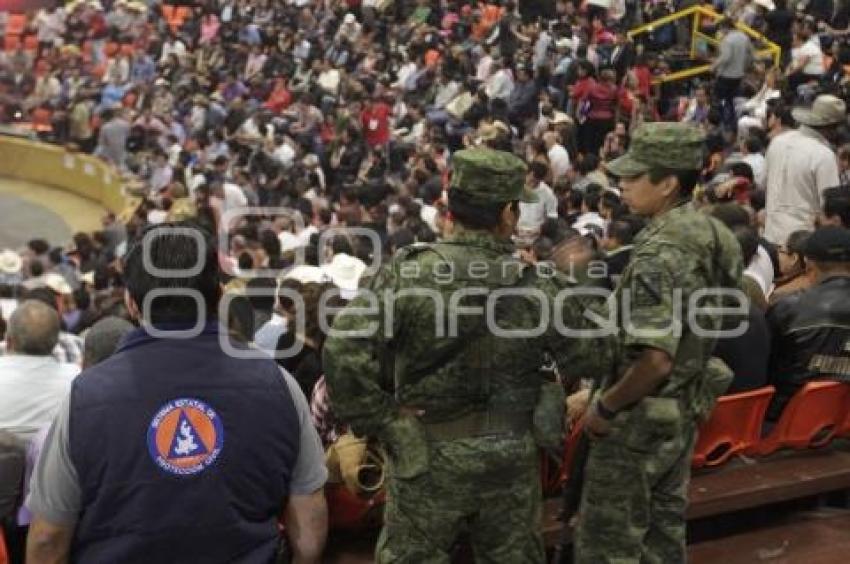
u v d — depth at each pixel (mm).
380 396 8734
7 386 11875
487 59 52656
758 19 51125
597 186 30547
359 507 11156
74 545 7473
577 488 10352
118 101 65438
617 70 48938
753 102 42344
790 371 13672
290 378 7859
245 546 7566
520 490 9000
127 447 7246
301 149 50812
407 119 51219
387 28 64500
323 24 66750
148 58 68562
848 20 50469
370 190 35656
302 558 7957
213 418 7418
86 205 63094
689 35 52344
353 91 54406
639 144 9602
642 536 9984
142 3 75188
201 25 71625
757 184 28562
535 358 8961
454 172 8992
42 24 74625
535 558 9211
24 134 68000
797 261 16688
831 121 22078
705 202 22969
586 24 55031
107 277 33094
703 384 10266
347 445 10953
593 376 9281
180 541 7324
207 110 57969
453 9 63156
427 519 8883
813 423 13820
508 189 8883
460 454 8789
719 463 13391
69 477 7277
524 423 8969
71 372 12383
